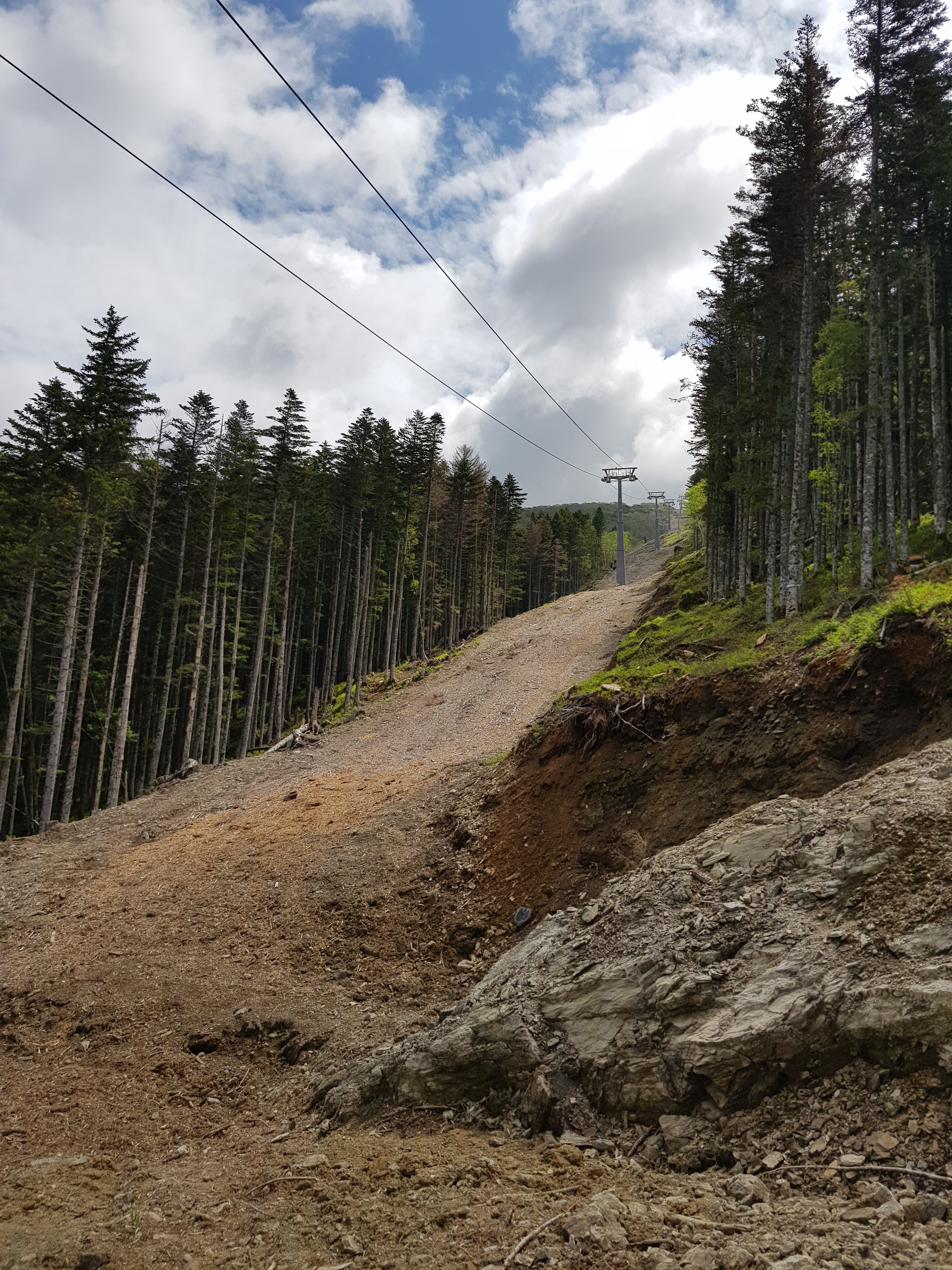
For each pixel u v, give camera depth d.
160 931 12.41
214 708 41.62
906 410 26.75
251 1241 4.50
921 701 8.70
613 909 7.24
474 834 12.98
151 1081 8.16
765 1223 3.72
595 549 101.31
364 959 10.64
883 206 18.36
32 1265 4.46
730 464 25.88
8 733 24.20
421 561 46.19
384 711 31.88
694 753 10.67
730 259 25.19
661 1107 5.01
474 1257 3.86
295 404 33.16
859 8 16.72
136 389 22.83
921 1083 4.20
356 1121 6.48
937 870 5.37
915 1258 3.19
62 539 23.44
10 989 11.02
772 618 18.52
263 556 40.72
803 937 5.53
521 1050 5.96
